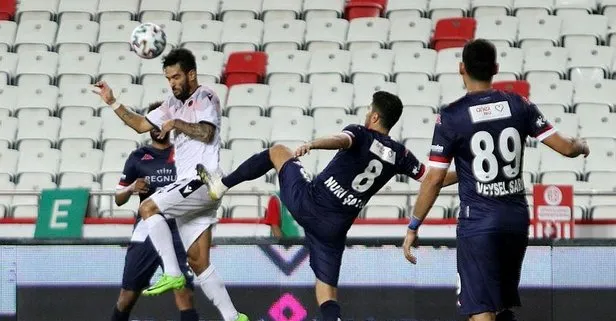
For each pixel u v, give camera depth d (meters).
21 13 51.03
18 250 29.39
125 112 26.44
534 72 45.09
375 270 28.55
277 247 28.69
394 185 39.00
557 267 28.02
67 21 49.81
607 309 27.80
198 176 25.89
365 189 25.22
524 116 22.33
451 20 47.59
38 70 47.53
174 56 26.16
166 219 26.17
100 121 44.12
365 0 49.69
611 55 45.69
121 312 28.16
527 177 39.81
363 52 46.38
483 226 22.05
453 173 25.77
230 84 46.50
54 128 44.12
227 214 38.78
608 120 42.38
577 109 43.09
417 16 49.09
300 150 23.75
